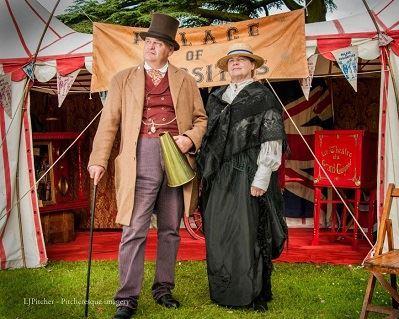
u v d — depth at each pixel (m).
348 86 7.39
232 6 10.67
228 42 5.07
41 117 7.37
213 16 10.48
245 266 3.51
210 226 3.63
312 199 7.46
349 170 5.78
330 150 5.89
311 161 7.45
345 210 6.21
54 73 5.27
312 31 5.06
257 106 3.58
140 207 3.43
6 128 5.20
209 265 3.65
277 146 3.52
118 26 5.18
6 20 5.50
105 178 7.40
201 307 3.66
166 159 3.42
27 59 5.20
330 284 4.30
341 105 7.43
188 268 4.90
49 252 5.92
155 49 3.49
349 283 4.32
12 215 5.20
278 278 4.50
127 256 3.41
